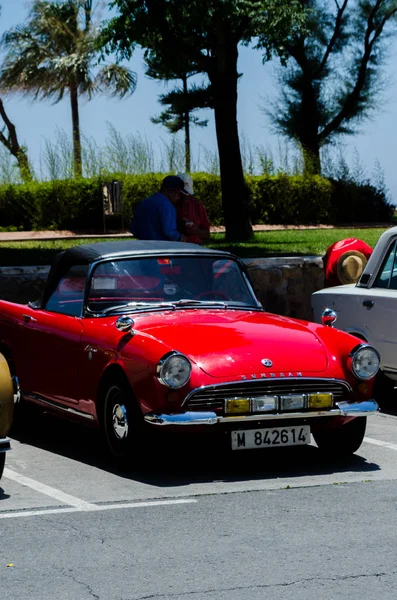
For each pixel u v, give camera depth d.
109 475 7.57
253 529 6.08
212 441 7.41
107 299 8.42
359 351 7.74
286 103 41.22
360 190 35.59
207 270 8.78
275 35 23.92
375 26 40.34
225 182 25.42
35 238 25.77
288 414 7.38
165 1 23.19
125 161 32.81
